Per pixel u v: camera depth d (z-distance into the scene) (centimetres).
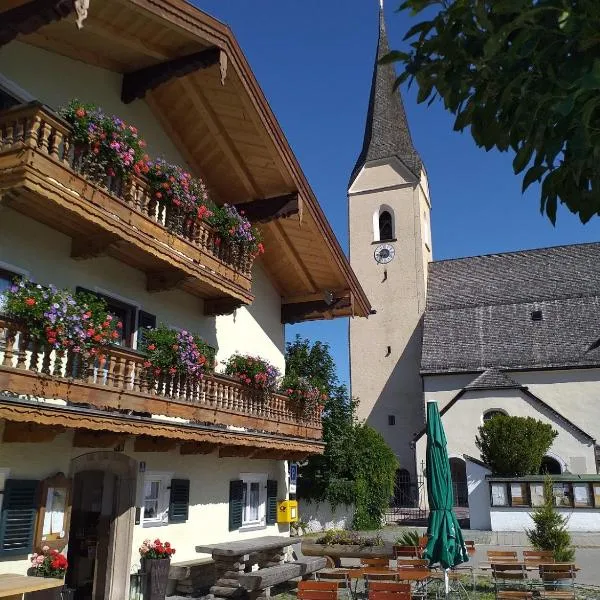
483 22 330
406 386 4012
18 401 693
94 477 1138
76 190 800
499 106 359
